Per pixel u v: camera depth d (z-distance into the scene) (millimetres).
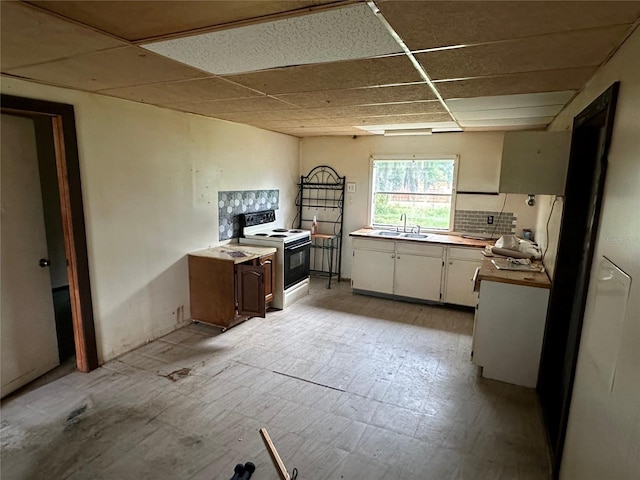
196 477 2092
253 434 2445
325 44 1810
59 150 2873
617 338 1335
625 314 1278
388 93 2855
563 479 1911
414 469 2186
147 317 3695
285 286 4781
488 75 2314
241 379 3102
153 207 3646
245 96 3055
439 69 2211
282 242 4629
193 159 4059
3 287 2740
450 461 2252
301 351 3623
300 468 2178
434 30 1610
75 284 3039
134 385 2975
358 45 1818
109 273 3287
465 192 5160
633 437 1131
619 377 1285
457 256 4727
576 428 1760
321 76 2404
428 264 4891
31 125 2918
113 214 3273
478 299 3166
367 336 3996
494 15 1438
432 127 4680
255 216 5062
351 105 3354
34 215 2973
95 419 2557
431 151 5281
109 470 2125
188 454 2258
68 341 3725
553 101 2990
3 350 2744
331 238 5910
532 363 3061
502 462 2248
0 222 2715
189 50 1922
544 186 2869
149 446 2314
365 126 4703
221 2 1368
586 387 1659
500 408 2791
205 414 2637
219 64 2168
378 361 3459
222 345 3719
